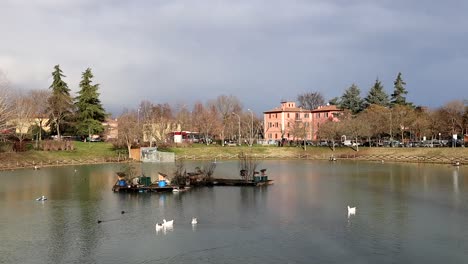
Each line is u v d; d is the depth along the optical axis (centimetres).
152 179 8069
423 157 12200
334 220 4656
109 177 8612
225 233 4156
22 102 12975
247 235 4088
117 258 3478
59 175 8969
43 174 9169
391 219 4691
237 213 5025
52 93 14775
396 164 11419
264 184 7394
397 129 14838
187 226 4441
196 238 3997
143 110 17950
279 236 4050
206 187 7181
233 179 7606
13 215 4953
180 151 14312
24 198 6059
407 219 4691
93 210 5219
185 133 17962
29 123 13325
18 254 3581
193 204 5594
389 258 3453
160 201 5822
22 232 4222
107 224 4534
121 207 5400
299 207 5359
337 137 14875
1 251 3653
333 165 11381
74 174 9169
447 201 5706
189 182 7238
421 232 4169
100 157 12638
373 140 16512
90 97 14675
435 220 4644
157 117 16325
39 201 5812
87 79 14750
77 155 12538
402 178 8225
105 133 16238
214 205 5519
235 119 19038
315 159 13538
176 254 3559
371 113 15512
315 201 5769
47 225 4488
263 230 4262
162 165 11412
